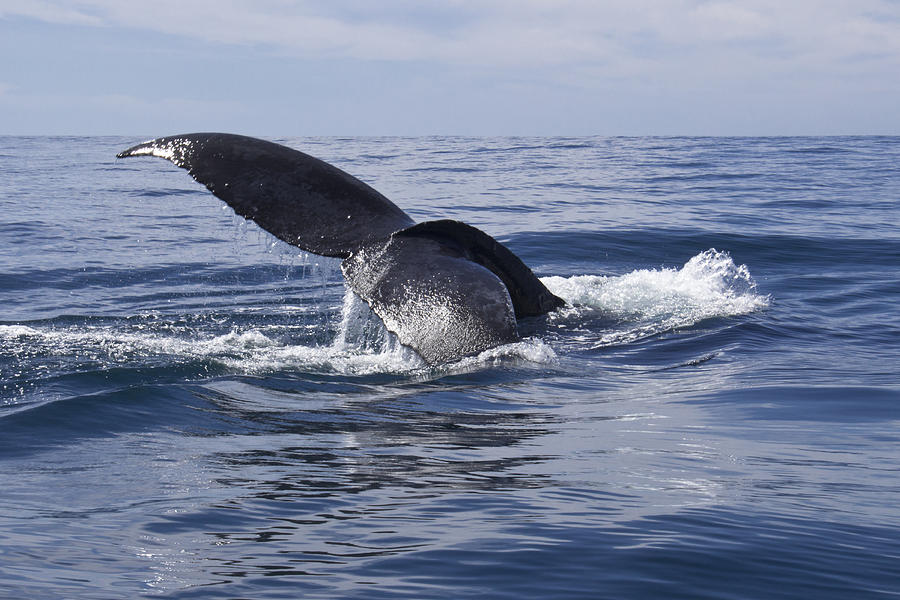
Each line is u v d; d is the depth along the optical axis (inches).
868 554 143.9
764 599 127.9
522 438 216.2
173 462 191.5
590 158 1822.1
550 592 127.1
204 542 142.9
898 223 826.8
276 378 284.4
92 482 176.6
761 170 1477.6
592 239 720.3
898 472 192.4
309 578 129.4
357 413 240.8
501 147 2324.1
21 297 487.2
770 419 244.7
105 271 574.2
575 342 347.6
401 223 340.5
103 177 1311.5
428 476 181.3
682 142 2539.4
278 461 192.2
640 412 249.8
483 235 341.1
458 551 140.3
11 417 226.1
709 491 174.9
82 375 282.8
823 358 340.5
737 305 435.5
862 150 2074.3
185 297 492.1
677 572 135.0
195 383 272.1
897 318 435.2
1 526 148.9
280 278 561.3
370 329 340.5
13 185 1158.3
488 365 294.7
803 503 168.4
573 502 165.3
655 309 411.8
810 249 681.6
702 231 754.2
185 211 917.2
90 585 125.0
